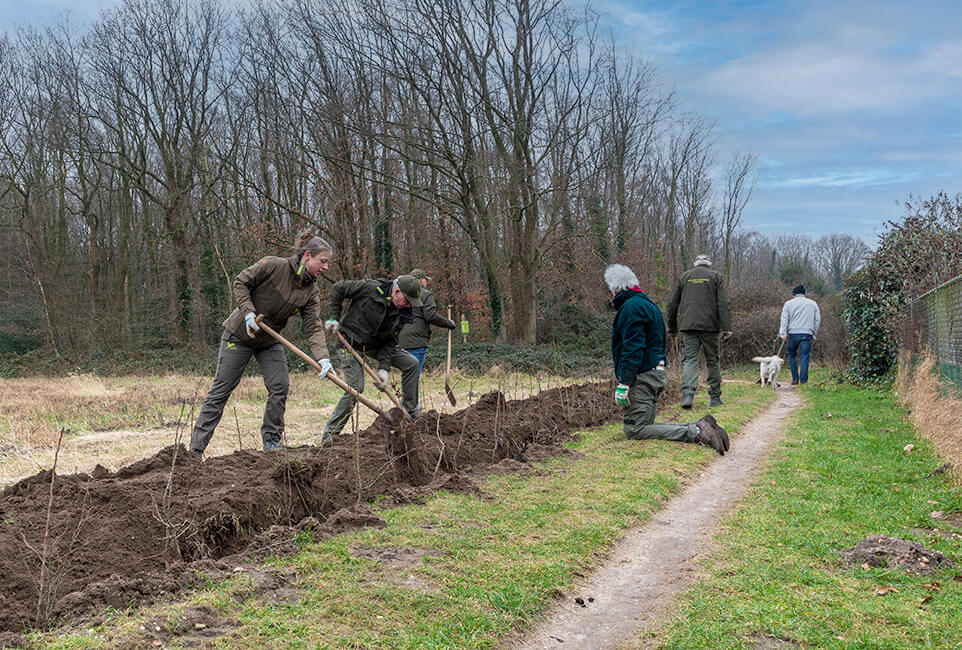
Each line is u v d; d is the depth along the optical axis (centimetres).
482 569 371
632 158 3183
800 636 303
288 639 286
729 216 4416
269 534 392
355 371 715
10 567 325
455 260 2989
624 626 327
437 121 2161
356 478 507
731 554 412
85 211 2856
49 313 2809
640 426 759
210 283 2803
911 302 1170
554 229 2506
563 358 1867
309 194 2675
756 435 841
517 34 2284
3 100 2708
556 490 540
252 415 1048
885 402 1070
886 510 494
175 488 418
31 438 822
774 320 2152
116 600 307
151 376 2084
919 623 312
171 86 2648
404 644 288
